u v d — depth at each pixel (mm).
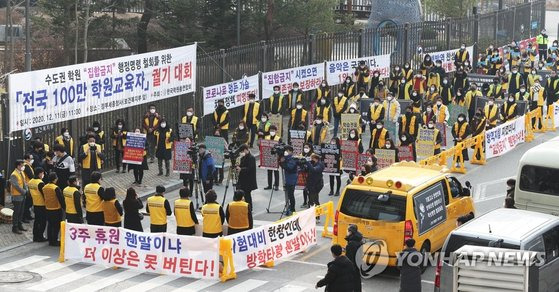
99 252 21234
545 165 21891
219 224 20750
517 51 52906
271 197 26469
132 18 50844
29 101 26469
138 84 31250
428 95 38500
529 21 67375
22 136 26562
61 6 46000
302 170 25859
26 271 20672
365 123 37125
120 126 30078
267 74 37969
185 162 26812
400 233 19672
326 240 23422
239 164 25547
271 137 28969
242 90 36531
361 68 40781
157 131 30078
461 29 55781
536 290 15898
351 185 20422
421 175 21172
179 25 49656
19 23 53875
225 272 20078
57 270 20812
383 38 47438
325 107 35969
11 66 38688
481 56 49500
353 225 18875
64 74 27781
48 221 22641
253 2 50969
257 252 20734
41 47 49062
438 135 31375
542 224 17719
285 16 51562
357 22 65562
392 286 19797
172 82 33062
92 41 48125
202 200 26641
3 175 25469
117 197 27094
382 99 37281
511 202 21359
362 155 27797
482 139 32625
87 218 22094
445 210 21172
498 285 15750
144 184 29000
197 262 20281
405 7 52812
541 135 37844
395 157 27719
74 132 29500
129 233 20906
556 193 21797
